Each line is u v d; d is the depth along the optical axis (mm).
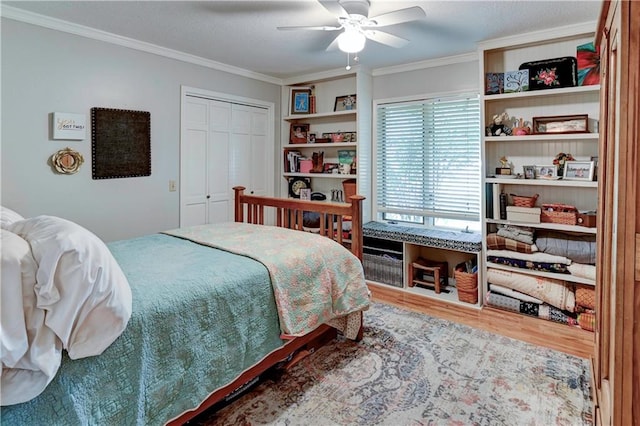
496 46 3242
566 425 1835
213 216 4164
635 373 1133
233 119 4324
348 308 2443
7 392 1051
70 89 2979
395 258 3949
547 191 3320
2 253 1080
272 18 2830
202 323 1647
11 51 2678
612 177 1359
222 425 1829
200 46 3488
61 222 1369
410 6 2574
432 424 1841
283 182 4980
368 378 2240
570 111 3160
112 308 1272
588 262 2926
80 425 1208
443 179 4004
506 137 3229
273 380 2207
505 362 2426
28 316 1093
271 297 1990
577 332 2861
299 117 4703
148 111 3498
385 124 4375
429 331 2887
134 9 2674
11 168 2721
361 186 4293
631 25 1095
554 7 2592
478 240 3488
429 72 3979
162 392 1478
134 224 3461
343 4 2289
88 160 3121
